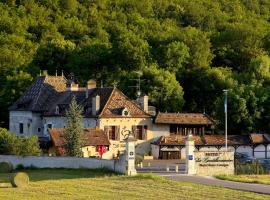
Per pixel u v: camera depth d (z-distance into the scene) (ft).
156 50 558.56
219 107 439.63
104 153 386.11
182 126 416.26
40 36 649.61
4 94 498.69
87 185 250.16
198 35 623.36
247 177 286.66
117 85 506.07
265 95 434.71
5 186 249.34
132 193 231.91
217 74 518.78
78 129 355.36
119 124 400.26
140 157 362.94
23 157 344.49
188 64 549.13
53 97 439.63
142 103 417.08
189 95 526.98
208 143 396.57
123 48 546.26
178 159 394.52
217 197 225.15
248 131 427.74
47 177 288.71
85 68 559.79
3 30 638.12
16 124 447.01
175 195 228.22
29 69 554.87
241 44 625.00
